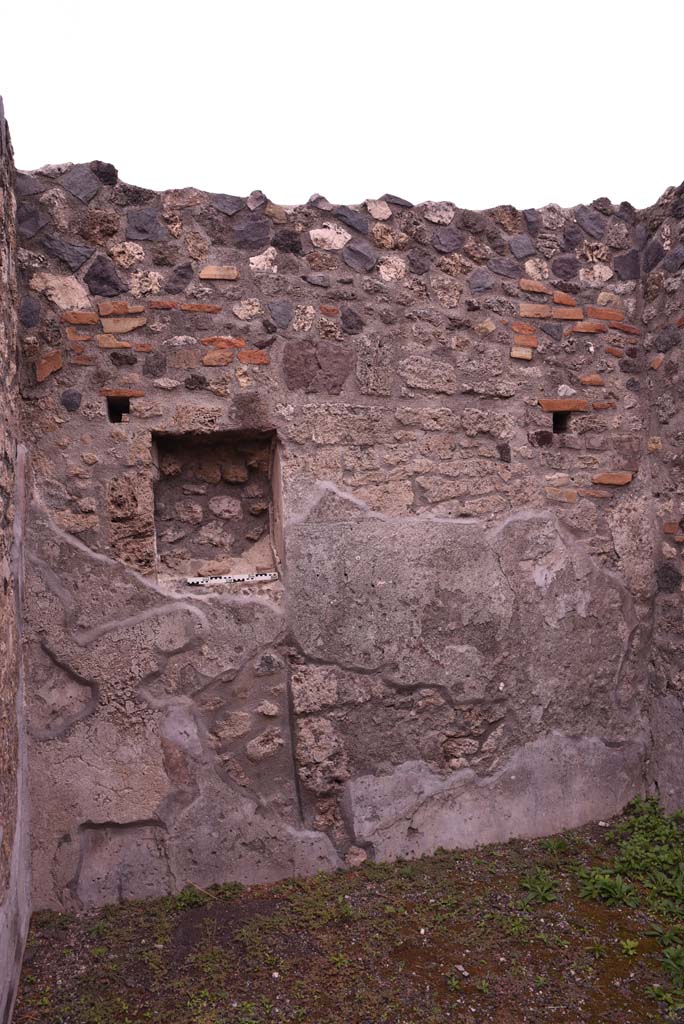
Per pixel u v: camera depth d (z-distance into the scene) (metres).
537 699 3.59
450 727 3.46
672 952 2.63
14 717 2.61
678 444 3.59
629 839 3.44
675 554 3.63
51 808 2.98
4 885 2.29
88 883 3.01
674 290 3.57
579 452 3.66
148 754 3.09
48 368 3.01
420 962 2.65
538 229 3.62
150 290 3.11
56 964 2.67
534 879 3.14
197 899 3.02
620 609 3.72
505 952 2.71
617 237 3.73
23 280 2.99
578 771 3.65
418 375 3.43
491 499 3.53
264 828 3.20
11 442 2.64
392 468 3.39
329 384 3.31
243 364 3.20
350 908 2.94
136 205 3.11
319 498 3.29
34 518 2.99
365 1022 2.36
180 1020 2.37
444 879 3.18
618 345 3.73
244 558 3.33
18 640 2.76
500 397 3.55
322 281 3.30
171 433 3.13
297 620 3.25
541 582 3.59
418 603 3.41
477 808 3.49
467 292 3.51
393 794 3.37
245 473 3.36
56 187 3.03
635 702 3.76
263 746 3.21
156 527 3.24
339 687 3.30
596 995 2.48
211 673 3.16
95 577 3.04
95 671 3.04
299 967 2.62
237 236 3.21
